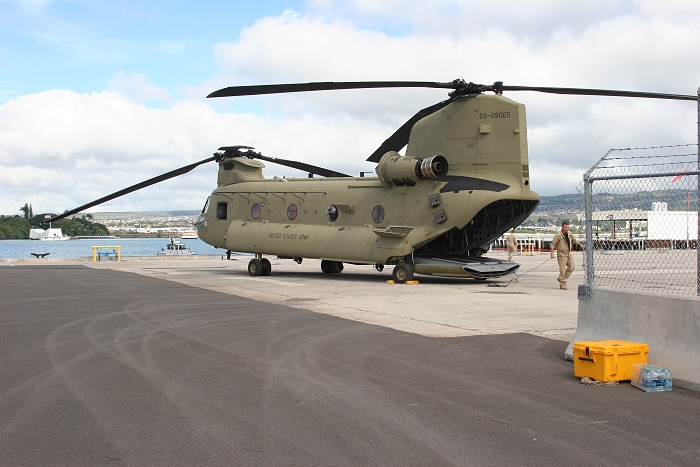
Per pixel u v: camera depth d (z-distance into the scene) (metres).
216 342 9.69
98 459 4.91
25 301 15.09
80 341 9.77
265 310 13.35
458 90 18.95
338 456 4.98
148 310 13.38
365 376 7.55
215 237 25.25
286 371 7.80
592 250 8.80
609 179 8.62
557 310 13.14
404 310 13.25
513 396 6.71
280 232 22.86
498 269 19.42
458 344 9.48
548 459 4.92
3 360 8.41
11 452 5.05
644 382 6.96
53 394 6.74
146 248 139.12
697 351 7.17
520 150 18.53
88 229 199.75
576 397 6.70
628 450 5.11
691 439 5.38
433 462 4.86
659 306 7.71
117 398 6.59
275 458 4.94
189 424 5.75
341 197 21.88
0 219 174.88
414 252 20.31
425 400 6.55
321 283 20.11
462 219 18.69
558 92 16.61
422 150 20.11
